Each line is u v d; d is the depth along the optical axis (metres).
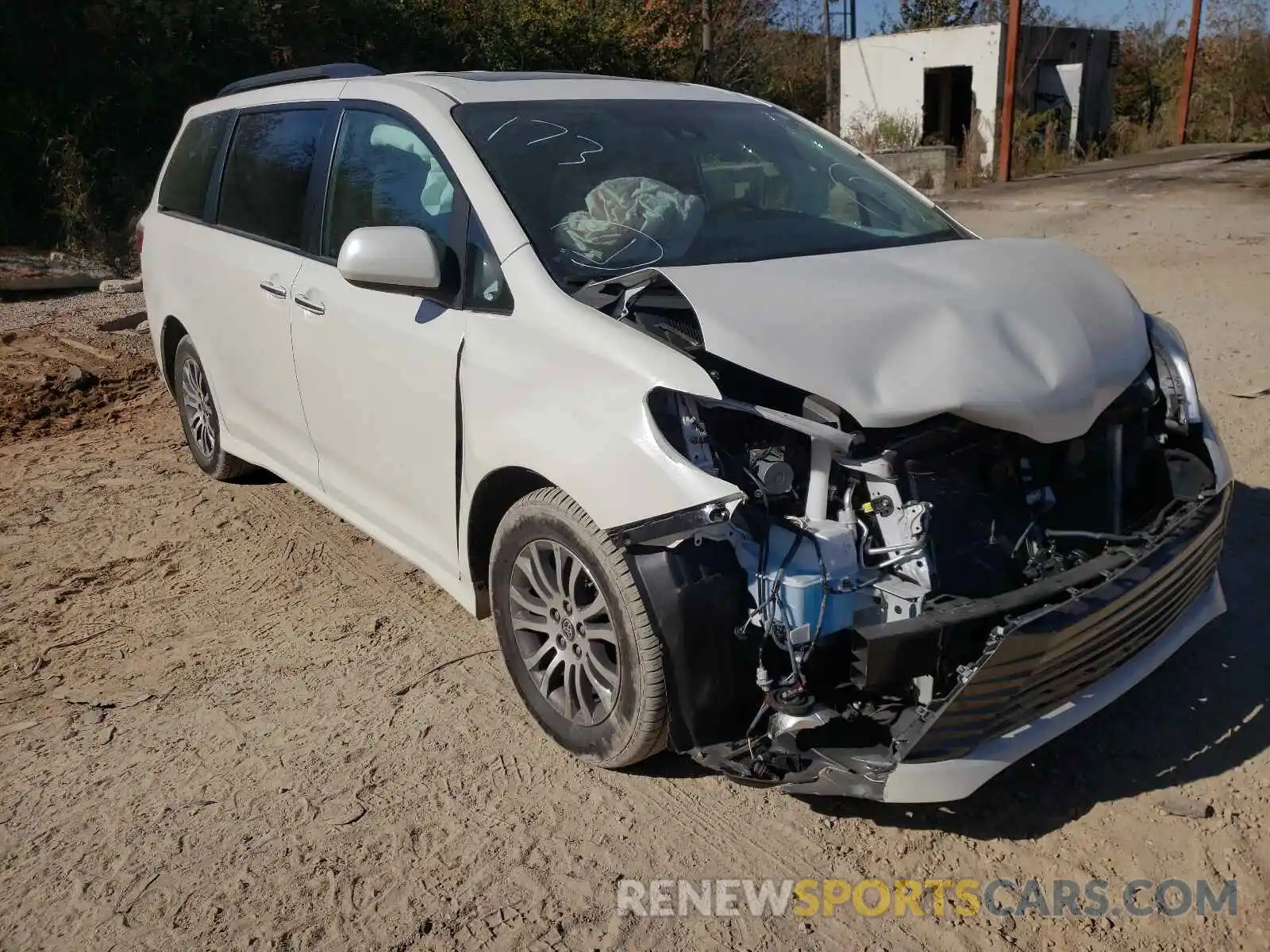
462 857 2.88
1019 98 22.16
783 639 2.65
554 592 3.17
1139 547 2.91
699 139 3.95
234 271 4.70
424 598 4.38
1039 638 2.54
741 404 2.67
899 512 2.72
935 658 2.59
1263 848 2.80
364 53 16.69
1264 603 3.96
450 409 3.39
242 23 14.77
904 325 2.84
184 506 5.42
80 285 11.04
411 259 3.31
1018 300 3.02
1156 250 10.92
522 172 3.50
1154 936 2.55
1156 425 3.41
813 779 2.68
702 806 3.06
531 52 19.47
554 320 3.06
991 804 3.02
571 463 2.88
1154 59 32.25
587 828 2.98
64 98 13.29
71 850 2.95
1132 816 2.94
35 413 6.98
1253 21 29.80
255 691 3.71
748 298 2.88
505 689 3.68
